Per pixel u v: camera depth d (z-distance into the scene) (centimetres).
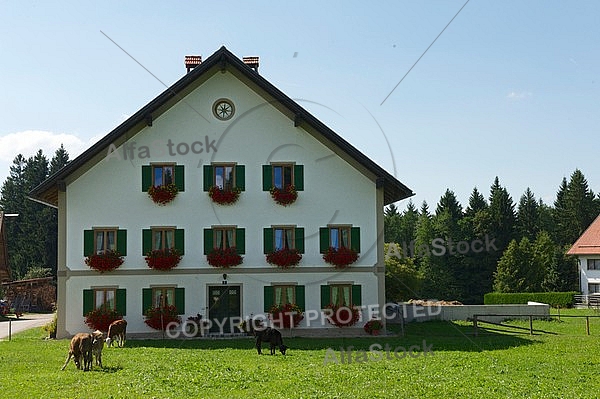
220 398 1468
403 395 1506
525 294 5700
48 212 8506
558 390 1570
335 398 1465
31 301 6200
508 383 1662
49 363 2041
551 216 9744
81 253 2970
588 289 6347
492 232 7769
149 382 1670
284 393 1528
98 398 1462
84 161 2967
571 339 2712
